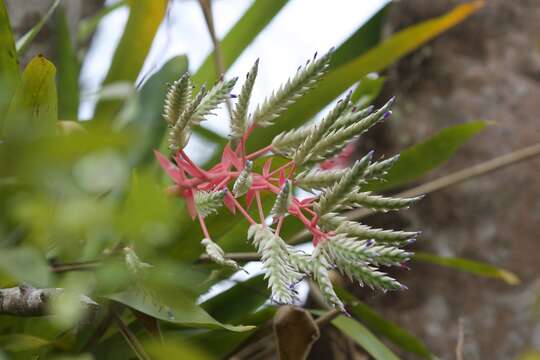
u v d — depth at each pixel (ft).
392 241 3.13
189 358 2.89
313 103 4.61
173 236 3.87
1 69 3.80
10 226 3.16
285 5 5.34
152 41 4.77
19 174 2.58
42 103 3.58
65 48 4.74
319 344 6.11
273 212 3.17
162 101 4.72
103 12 6.27
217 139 5.60
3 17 3.80
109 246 3.78
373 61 4.74
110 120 4.75
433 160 4.79
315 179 3.25
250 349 4.89
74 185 2.63
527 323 6.75
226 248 4.47
